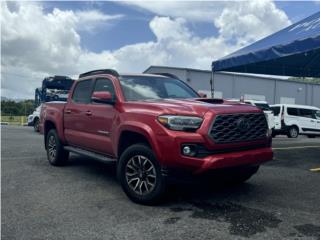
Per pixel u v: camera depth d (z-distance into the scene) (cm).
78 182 627
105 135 583
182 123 448
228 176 473
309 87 4322
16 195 541
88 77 687
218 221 424
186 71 3650
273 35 1034
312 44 752
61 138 747
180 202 500
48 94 2097
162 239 373
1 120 3928
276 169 742
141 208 476
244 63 970
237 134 465
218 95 3791
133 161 499
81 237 381
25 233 393
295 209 467
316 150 1081
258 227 404
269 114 1842
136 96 574
